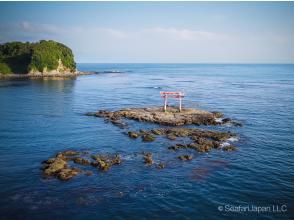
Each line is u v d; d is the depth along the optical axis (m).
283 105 83.56
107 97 98.31
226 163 38.06
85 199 28.56
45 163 37.12
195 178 33.50
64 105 81.38
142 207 27.47
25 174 34.00
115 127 55.47
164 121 57.47
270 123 60.91
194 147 42.78
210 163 37.91
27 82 144.38
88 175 33.50
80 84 142.38
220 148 43.53
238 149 43.53
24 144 45.25
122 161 37.88
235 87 133.38
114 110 72.75
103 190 30.33
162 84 146.50
